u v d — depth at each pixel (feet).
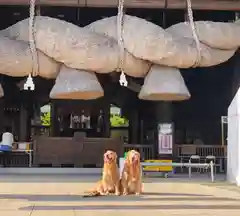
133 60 42.04
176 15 60.13
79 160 67.77
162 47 41.11
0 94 45.78
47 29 40.88
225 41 44.80
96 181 46.91
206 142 80.94
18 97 81.20
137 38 41.09
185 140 81.92
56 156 67.72
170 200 31.60
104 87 79.41
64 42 40.47
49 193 35.99
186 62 42.70
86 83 42.14
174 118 82.74
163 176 55.36
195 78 77.20
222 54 45.85
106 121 83.61
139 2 52.80
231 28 45.06
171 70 43.57
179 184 43.88
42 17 42.06
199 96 79.46
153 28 41.47
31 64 41.32
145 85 43.39
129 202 30.30
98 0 52.24
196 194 35.63
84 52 40.52
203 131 81.51
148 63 42.98
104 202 30.25
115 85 79.82
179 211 26.40
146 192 36.68
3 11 60.95
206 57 43.78
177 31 44.24
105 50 41.04
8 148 68.13
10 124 83.51
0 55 40.55
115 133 85.92
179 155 69.10
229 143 46.80
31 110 84.33
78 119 83.87
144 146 71.00
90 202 30.27
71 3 51.65
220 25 44.93
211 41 44.37
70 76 42.19
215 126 80.79
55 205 28.78
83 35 40.81
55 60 41.93
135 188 34.63
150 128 83.92
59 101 83.20
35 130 84.69
